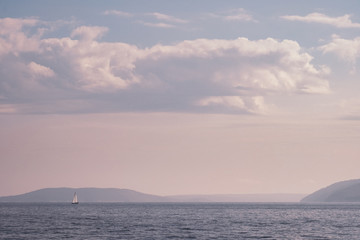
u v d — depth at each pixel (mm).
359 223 157875
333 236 112812
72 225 142875
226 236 112125
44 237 106750
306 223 158125
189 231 123750
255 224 152375
